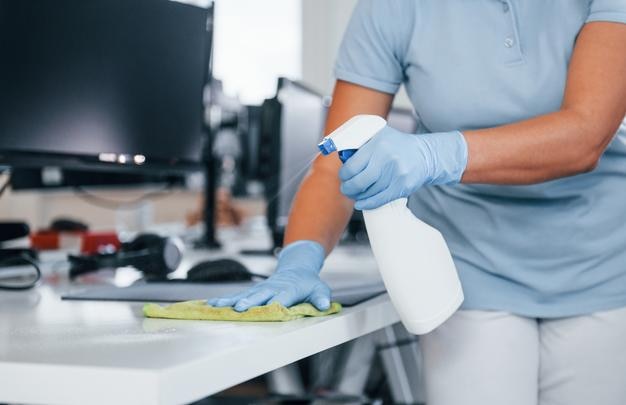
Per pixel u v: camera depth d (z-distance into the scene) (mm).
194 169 1901
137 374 670
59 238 2086
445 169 1005
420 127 1386
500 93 1219
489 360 1228
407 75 1312
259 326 933
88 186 2551
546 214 1256
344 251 2590
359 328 1087
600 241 1243
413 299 977
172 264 1722
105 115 1689
